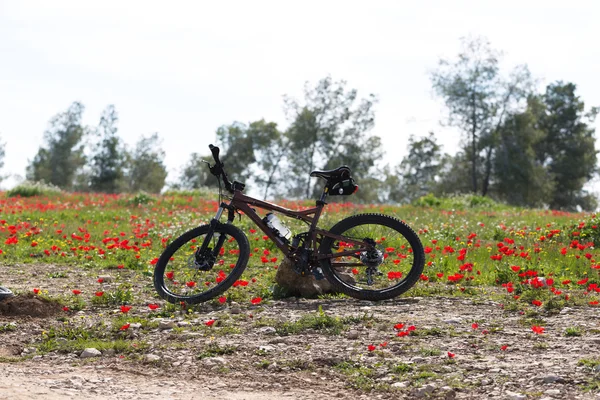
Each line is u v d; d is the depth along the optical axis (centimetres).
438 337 491
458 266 831
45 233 1210
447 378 395
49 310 608
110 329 549
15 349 492
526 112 5678
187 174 8581
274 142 7612
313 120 6719
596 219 1136
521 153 5578
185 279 745
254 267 874
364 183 6881
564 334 484
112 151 7900
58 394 369
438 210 1939
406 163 7731
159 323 555
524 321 534
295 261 646
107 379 410
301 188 6962
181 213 1659
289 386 401
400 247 663
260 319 566
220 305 642
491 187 5938
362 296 643
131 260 934
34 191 2314
